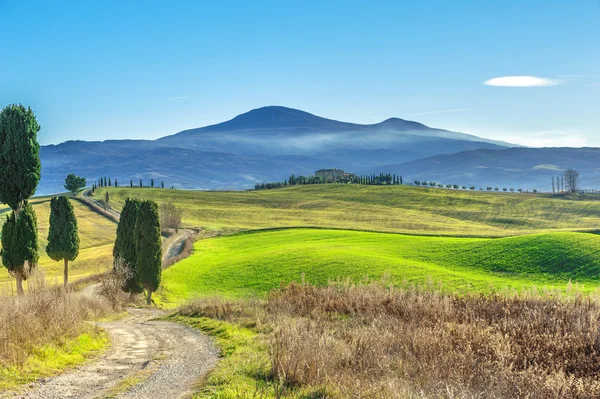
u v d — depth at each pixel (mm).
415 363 13914
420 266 61188
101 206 158125
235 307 29828
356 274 58656
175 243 102625
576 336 16609
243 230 114500
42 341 15398
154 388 12211
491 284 50375
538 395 12031
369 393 11047
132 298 52375
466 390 11594
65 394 11344
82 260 85938
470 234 101875
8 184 40406
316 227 114625
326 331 17266
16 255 40250
